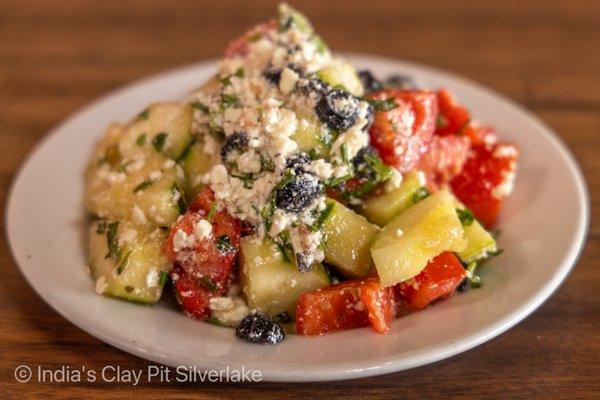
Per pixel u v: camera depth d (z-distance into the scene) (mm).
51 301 253
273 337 240
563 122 367
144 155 283
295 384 240
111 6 474
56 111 381
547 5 470
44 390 239
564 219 281
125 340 238
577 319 263
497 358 249
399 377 243
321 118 260
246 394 238
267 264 253
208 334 244
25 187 304
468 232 266
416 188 270
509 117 334
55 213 295
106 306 253
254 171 259
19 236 281
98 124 338
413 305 257
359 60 372
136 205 266
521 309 244
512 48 429
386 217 266
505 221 291
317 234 254
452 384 240
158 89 355
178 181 270
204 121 279
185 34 444
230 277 260
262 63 283
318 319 246
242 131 260
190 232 253
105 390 239
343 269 259
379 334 242
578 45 430
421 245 250
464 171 295
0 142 358
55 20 457
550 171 304
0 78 405
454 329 240
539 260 265
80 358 250
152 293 256
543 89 393
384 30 447
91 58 423
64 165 318
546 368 245
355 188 267
